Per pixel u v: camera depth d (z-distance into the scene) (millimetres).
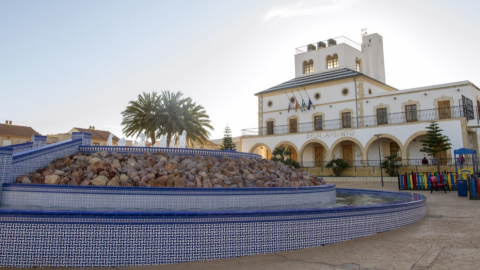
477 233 7457
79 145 12469
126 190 8391
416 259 5375
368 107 33312
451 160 27016
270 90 40531
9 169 8922
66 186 8453
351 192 16203
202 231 5508
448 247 6148
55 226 5211
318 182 12914
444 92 29375
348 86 34719
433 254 5664
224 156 12562
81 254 5168
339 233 6664
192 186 9031
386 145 32094
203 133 34125
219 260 5426
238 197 9047
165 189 8492
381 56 43906
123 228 5258
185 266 5105
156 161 11047
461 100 28500
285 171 13195
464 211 11117
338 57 39750
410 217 8820
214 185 9406
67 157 11078
